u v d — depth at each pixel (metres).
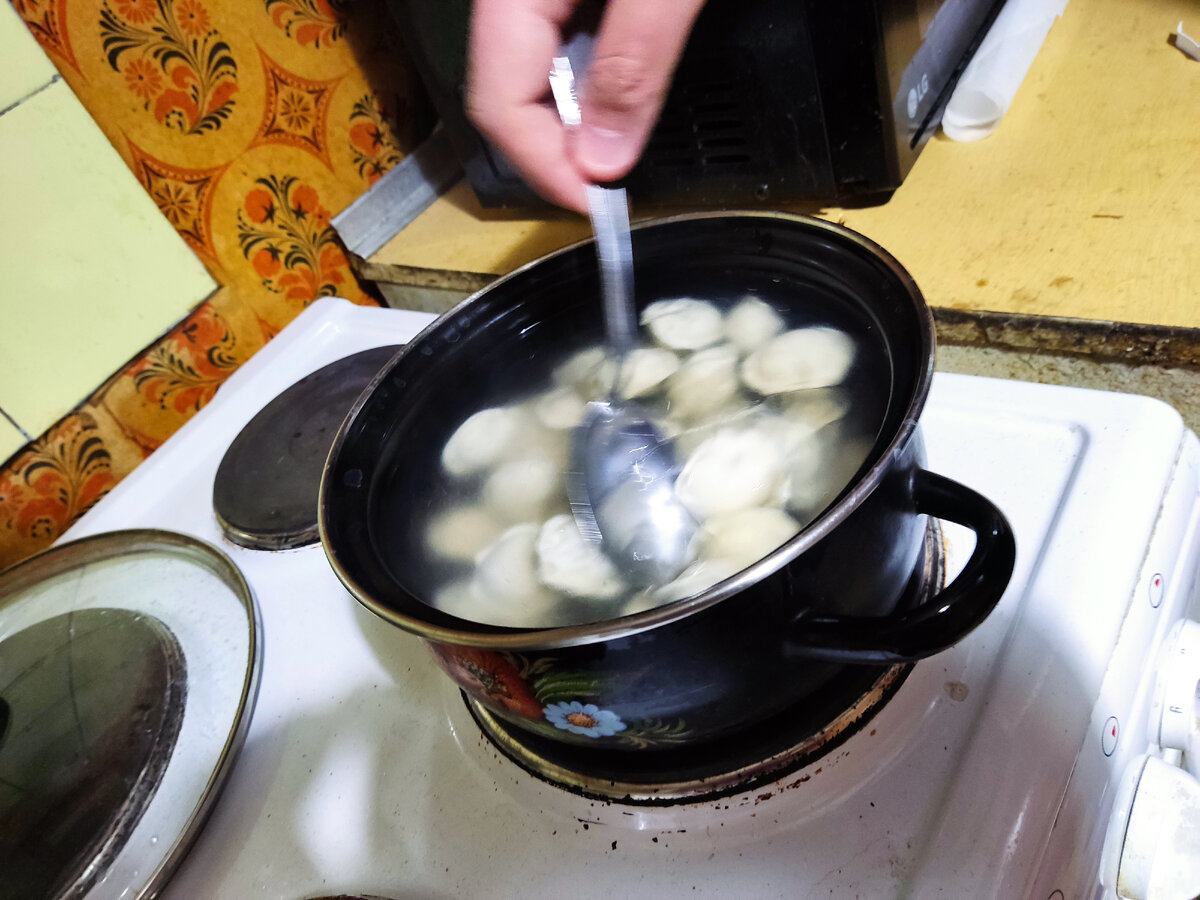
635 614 0.28
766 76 0.68
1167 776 0.42
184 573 0.61
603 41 0.41
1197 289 0.57
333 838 0.43
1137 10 0.87
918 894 0.34
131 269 0.74
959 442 0.52
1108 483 0.46
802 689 0.37
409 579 0.39
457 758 0.45
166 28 0.72
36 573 0.63
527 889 0.39
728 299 0.49
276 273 0.87
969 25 0.80
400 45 0.94
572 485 0.43
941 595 0.32
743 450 0.40
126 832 0.45
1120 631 0.41
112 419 0.75
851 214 0.75
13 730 0.52
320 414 0.69
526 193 0.88
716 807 0.39
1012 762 0.37
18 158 0.65
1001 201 0.70
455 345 0.48
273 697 0.51
